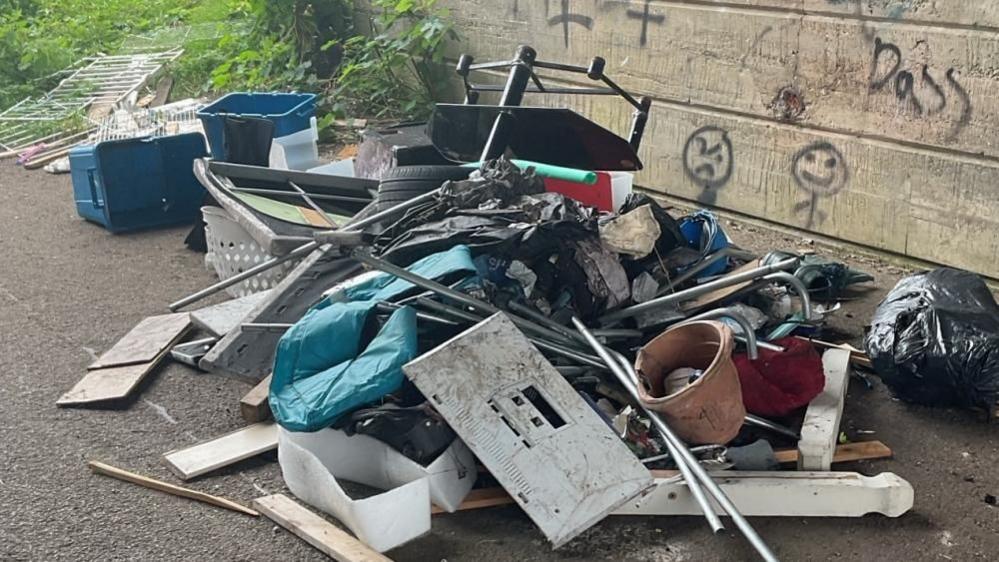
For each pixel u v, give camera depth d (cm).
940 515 395
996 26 552
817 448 405
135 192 736
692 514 391
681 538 381
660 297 492
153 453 455
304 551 383
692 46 708
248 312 534
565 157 596
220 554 383
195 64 1170
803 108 654
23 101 1092
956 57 573
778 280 509
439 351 406
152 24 1355
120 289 639
